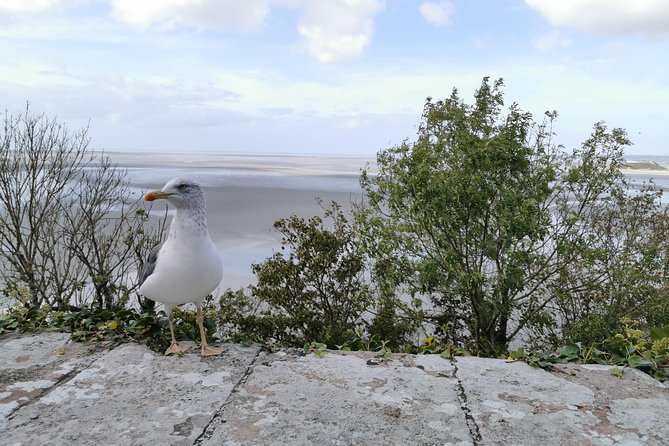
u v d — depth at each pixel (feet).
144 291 3.59
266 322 8.70
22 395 3.01
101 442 2.54
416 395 3.10
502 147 7.61
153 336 3.96
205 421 2.75
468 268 8.14
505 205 7.77
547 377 3.41
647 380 3.40
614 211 9.43
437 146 8.23
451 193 7.54
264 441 2.57
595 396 3.13
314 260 8.87
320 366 3.53
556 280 8.96
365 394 3.10
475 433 2.68
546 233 7.97
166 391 3.10
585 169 8.38
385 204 9.27
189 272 3.37
